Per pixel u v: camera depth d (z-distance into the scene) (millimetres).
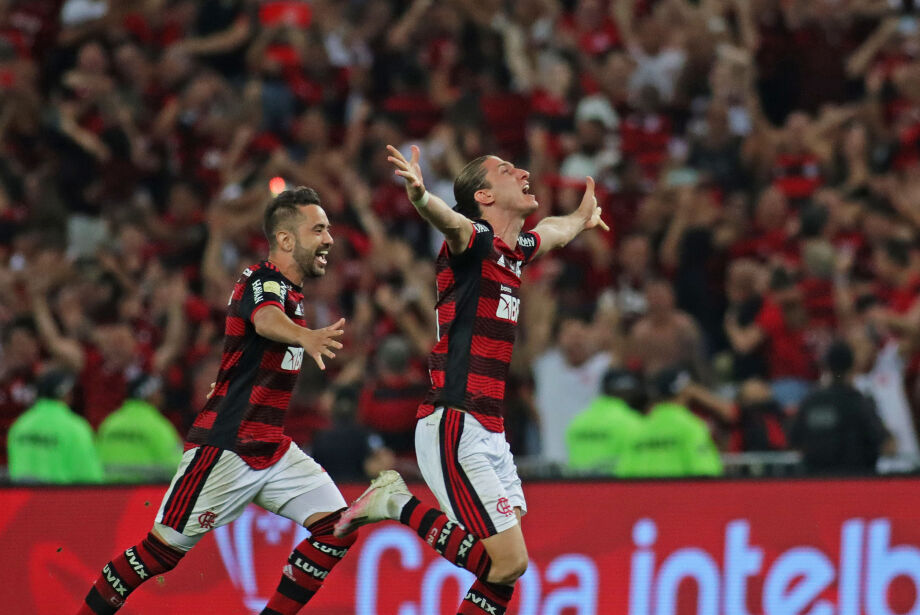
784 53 49969
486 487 19297
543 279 38969
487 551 19312
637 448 29500
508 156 45406
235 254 42500
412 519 19953
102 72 47531
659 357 33844
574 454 30656
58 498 24812
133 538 24812
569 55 48750
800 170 45375
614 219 43500
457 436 19391
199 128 46344
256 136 45969
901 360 37062
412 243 43594
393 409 33125
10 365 35250
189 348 38344
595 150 44594
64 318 36938
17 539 24625
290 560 21266
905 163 46344
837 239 42875
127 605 24734
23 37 49438
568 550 25562
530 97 46469
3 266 41906
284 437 21328
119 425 31781
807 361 36969
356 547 25312
